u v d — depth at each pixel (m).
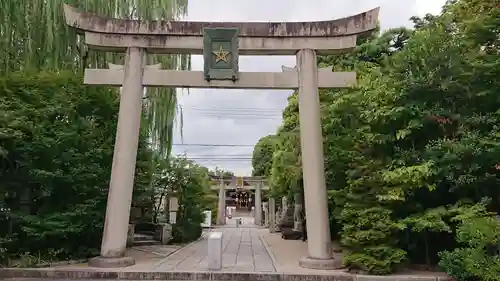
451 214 9.60
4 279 9.63
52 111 11.77
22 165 11.31
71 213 11.32
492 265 7.81
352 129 12.11
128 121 11.49
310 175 11.26
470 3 10.43
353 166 11.06
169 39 11.98
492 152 9.12
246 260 12.21
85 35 11.96
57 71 13.59
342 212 10.55
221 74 11.74
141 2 15.59
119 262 10.55
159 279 9.89
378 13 11.67
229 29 11.77
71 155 11.62
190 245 17.22
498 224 8.10
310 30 11.92
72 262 11.14
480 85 10.13
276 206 30.17
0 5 12.63
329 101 14.28
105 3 14.93
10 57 13.48
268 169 30.78
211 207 34.78
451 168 9.77
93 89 13.20
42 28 13.82
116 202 11.05
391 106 10.74
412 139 10.84
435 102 10.71
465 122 10.03
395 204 10.23
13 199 11.73
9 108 11.52
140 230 19.23
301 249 15.43
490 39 10.13
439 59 10.54
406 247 10.99
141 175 14.66
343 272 9.99
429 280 9.23
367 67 15.12
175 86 11.90
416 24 13.16
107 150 12.51
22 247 11.45
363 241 9.87
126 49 11.98
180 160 20.20
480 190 10.02
